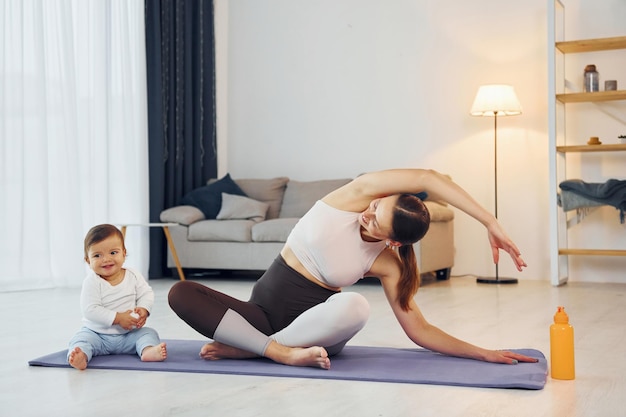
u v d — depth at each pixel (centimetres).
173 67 666
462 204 237
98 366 256
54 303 459
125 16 611
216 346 262
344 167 684
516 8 621
